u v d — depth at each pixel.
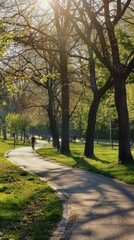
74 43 37.91
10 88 17.38
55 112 58.72
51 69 42.09
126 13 29.44
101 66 35.03
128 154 24.94
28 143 77.12
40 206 12.38
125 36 26.66
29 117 74.38
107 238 8.76
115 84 25.02
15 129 67.38
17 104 61.59
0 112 95.19
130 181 18.28
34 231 9.18
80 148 55.41
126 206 12.58
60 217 10.88
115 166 24.34
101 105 64.81
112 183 18.27
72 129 112.56
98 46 34.47
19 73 18.33
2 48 14.20
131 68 24.03
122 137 25.03
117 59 24.75
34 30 21.42
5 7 18.92
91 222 10.38
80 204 12.95
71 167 26.78
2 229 9.27
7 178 19.59
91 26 25.86
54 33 34.94
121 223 10.24
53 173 22.81
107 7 22.61
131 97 45.97
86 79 43.44
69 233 9.25
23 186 16.81
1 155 39.94
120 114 25.05
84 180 19.45
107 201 13.51
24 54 32.53
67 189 16.31
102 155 38.28
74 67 45.69
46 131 114.25
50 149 50.38
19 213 11.07
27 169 25.27
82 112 71.81
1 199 13.06
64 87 40.56
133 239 8.65
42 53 42.00
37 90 58.78
